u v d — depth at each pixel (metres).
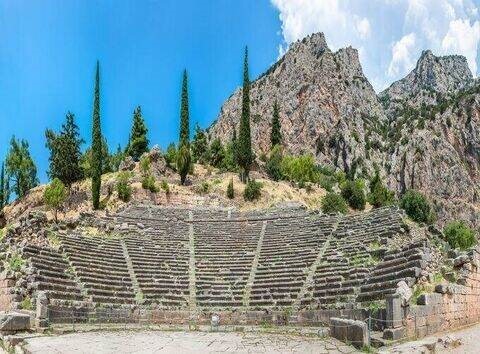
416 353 17.58
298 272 35.22
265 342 21.97
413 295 24.31
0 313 23.27
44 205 72.31
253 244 43.50
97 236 44.25
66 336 23.41
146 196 70.12
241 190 75.75
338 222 44.94
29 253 33.56
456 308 26.02
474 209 198.25
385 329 21.12
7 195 88.50
